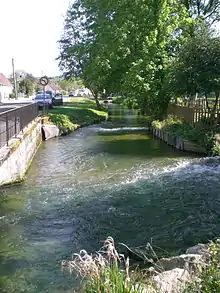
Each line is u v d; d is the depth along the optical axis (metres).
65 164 13.62
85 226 7.43
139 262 5.62
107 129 25.95
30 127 14.70
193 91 16.69
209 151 14.74
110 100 60.47
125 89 24.61
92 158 14.72
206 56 16.33
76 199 9.20
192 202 8.83
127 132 23.92
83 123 28.27
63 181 11.05
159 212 8.20
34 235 6.99
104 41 27.70
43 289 5.00
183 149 16.03
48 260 5.92
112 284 3.03
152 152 15.92
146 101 24.73
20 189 10.12
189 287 3.26
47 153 16.16
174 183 10.54
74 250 6.31
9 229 7.28
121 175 11.64
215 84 15.91
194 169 12.26
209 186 10.17
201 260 3.98
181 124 18.89
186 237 6.79
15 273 5.50
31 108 16.89
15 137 11.56
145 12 23.95
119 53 27.05
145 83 23.22
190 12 25.03
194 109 18.61
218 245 3.84
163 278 3.77
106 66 28.33
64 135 22.73
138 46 25.08
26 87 77.75
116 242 6.62
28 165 13.01
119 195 9.49
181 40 22.88
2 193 9.70
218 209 8.30
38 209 8.47
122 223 7.58
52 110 29.78
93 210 8.38
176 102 23.33
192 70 16.33
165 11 23.44
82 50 34.41
